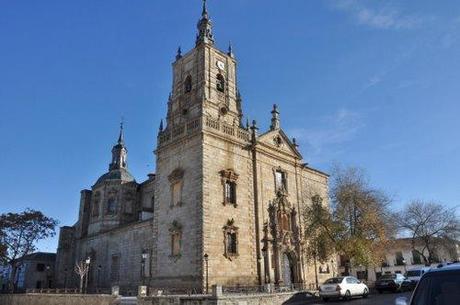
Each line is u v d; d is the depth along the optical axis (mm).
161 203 47469
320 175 60469
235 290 40781
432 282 8906
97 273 63906
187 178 44719
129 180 76625
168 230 45188
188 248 41969
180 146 46938
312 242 48656
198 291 39156
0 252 72438
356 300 35219
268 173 50719
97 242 66938
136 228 56969
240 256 43531
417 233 69000
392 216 51938
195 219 42125
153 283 44969
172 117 52875
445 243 70438
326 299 35750
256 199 47688
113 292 40062
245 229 45250
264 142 51469
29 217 76375
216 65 53750
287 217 51406
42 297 51000
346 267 45719
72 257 73875
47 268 87312
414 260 81312
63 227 77125
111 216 72750
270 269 46062
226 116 51875
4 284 89062
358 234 45188
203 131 44406
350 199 46500
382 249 48844
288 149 55562
